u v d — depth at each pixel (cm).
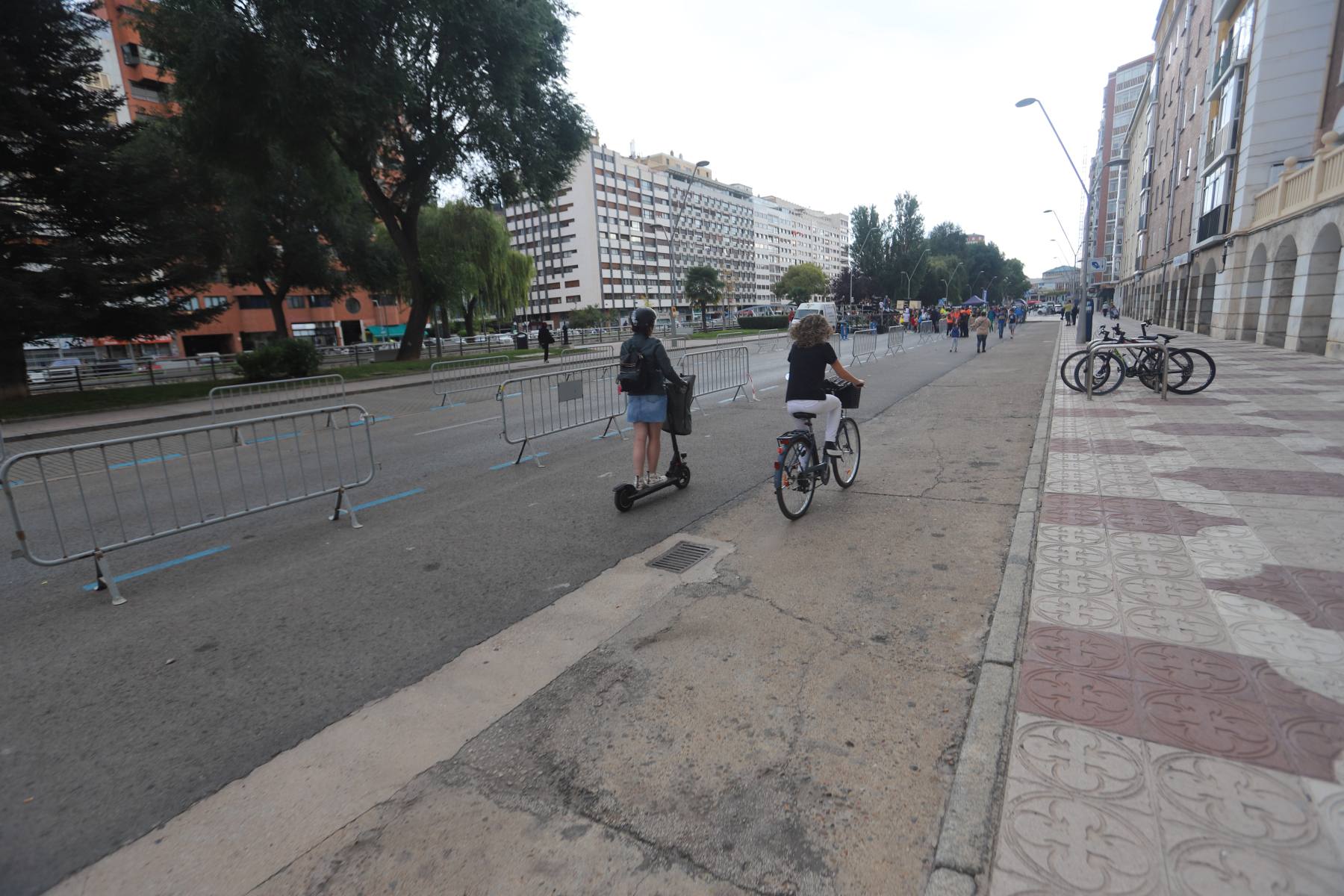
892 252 7950
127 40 4819
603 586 432
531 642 361
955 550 462
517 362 2550
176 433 506
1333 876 180
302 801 247
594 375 1074
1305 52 1866
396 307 7200
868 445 845
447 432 1093
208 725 298
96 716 308
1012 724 257
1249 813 203
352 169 2406
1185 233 3077
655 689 310
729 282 14438
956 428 937
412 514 618
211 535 576
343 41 1858
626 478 717
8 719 308
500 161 2359
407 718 297
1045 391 1228
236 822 238
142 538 482
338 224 3266
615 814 233
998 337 3716
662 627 370
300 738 286
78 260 1672
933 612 371
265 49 1698
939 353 2547
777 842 216
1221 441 709
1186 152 3036
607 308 11431
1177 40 3291
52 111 1733
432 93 2206
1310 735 237
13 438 1263
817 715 283
